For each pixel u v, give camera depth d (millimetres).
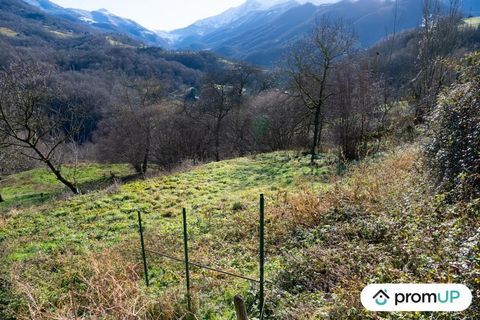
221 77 36500
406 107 17641
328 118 21203
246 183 14914
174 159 33438
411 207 6406
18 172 36625
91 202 13438
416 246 4934
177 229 9320
